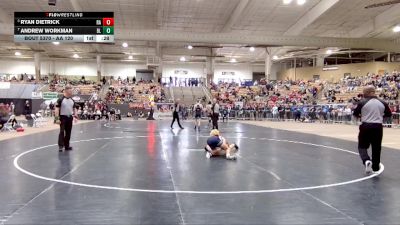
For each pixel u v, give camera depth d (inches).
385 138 589.3
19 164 314.8
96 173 274.5
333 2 1042.7
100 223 159.2
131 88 1742.1
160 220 163.9
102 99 1584.6
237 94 1712.6
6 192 213.3
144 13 1278.3
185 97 1707.7
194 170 290.2
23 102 1603.1
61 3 1163.3
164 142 509.7
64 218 165.5
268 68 1847.9
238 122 1198.3
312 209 182.5
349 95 1344.7
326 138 589.6
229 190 222.1
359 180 254.8
